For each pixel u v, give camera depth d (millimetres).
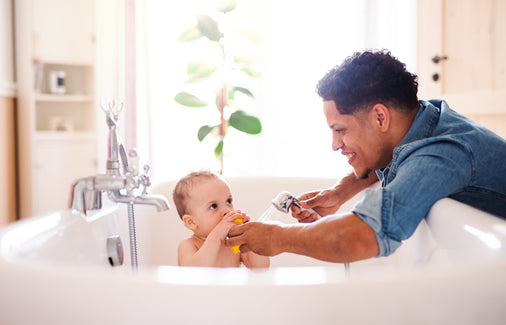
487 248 718
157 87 2975
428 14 2572
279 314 536
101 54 2883
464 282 583
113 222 1212
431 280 570
